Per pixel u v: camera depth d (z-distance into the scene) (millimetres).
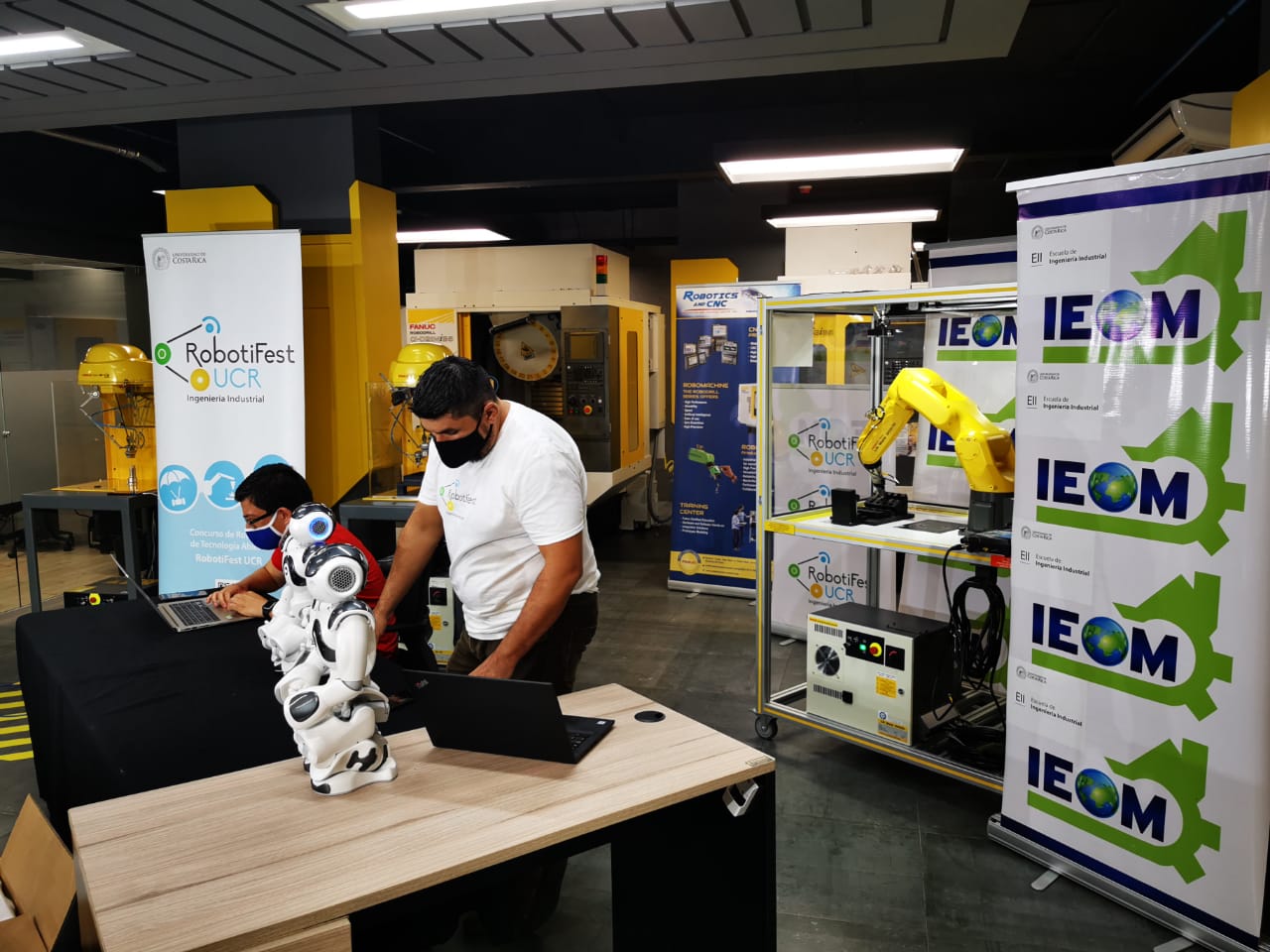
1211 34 4875
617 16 2641
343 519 4281
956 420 2885
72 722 2033
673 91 6172
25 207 6145
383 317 4582
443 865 1208
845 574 4578
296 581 1730
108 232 6977
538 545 2029
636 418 7117
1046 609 2484
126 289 7641
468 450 2035
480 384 1994
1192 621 2146
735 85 6016
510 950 2258
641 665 4445
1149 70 5727
